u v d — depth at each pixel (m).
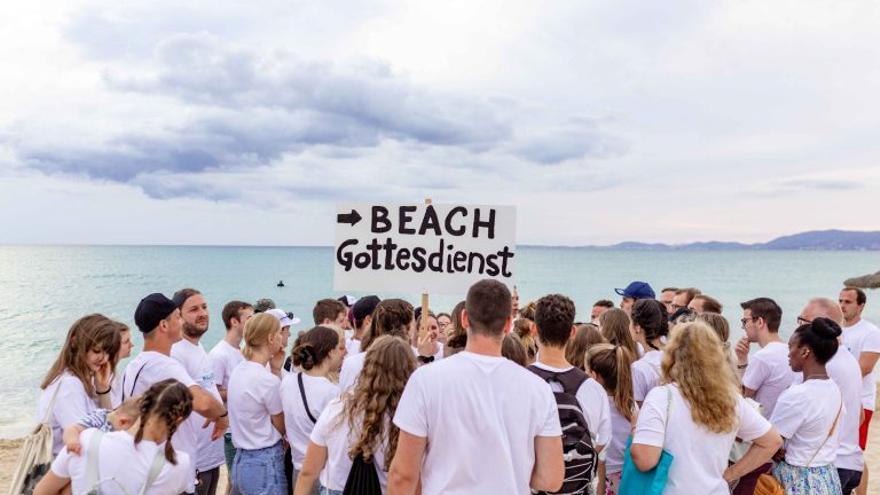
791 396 4.17
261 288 66.38
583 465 3.50
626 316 5.05
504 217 6.03
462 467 2.85
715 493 3.27
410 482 2.93
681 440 3.28
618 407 4.36
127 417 3.46
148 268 119.00
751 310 5.45
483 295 2.98
